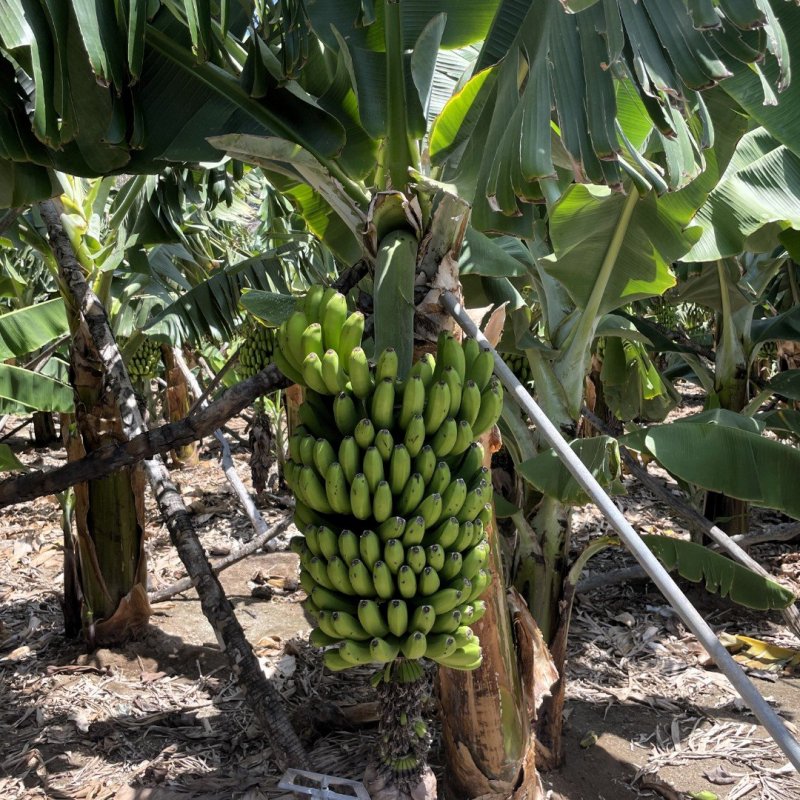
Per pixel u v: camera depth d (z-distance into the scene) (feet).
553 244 10.63
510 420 12.19
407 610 6.23
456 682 9.49
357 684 14.25
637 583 20.33
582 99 5.90
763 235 14.21
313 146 8.12
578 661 16.19
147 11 7.47
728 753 12.75
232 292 16.74
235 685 14.38
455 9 8.21
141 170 8.34
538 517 12.07
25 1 5.98
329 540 6.23
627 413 22.38
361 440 6.15
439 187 6.89
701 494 20.67
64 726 13.00
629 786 12.02
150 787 11.17
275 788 10.94
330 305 6.56
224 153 8.39
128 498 15.76
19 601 18.88
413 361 7.45
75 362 14.51
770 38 5.35
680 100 5.46
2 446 12.46
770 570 20.90
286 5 7.28
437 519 6.30
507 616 9.53
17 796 11.09
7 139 7.06
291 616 17.60
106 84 6.02
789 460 11.21
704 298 18.70
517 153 6.10
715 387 19.22
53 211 11.34
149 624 16.52
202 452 36.37
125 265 18.40
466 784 9.78
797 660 15.85
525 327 12.04
